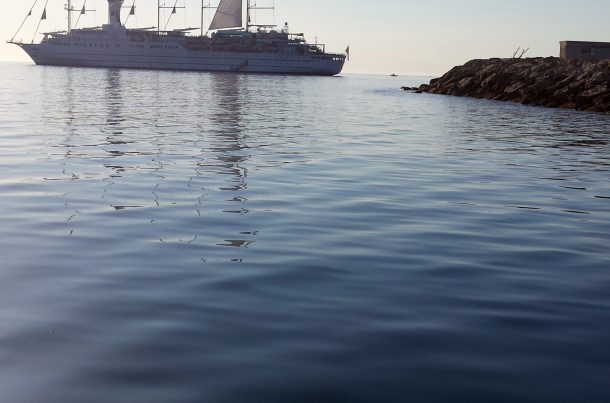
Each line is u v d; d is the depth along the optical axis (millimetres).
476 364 5375
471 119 37312
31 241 8922
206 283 7297
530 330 6141
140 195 12109
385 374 5164
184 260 8156
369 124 31250
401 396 4820
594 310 6723
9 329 5898
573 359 5508
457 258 8648
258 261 8219
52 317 6207
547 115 42812
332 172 15797
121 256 8273
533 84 61969
